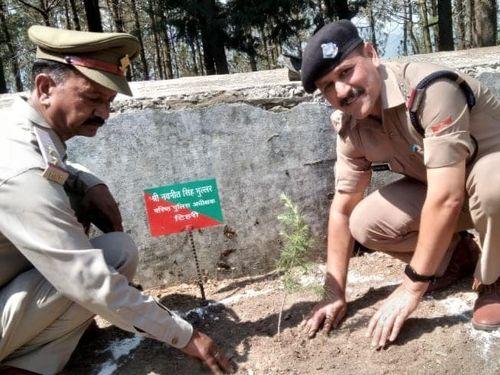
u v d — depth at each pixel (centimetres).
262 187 271
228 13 1079
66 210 175
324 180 276
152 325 186
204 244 272
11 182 168
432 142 185
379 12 1648
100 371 212
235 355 211
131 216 262
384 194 228
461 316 216
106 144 253
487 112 198
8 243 183
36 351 197
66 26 1773
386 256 280
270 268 280
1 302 185
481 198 192
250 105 263
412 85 191
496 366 196
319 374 199
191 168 263
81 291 176
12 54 1617
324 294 226
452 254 237
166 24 1164
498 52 312
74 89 175
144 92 268
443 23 1259
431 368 196
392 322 204
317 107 268
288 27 1106
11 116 181
